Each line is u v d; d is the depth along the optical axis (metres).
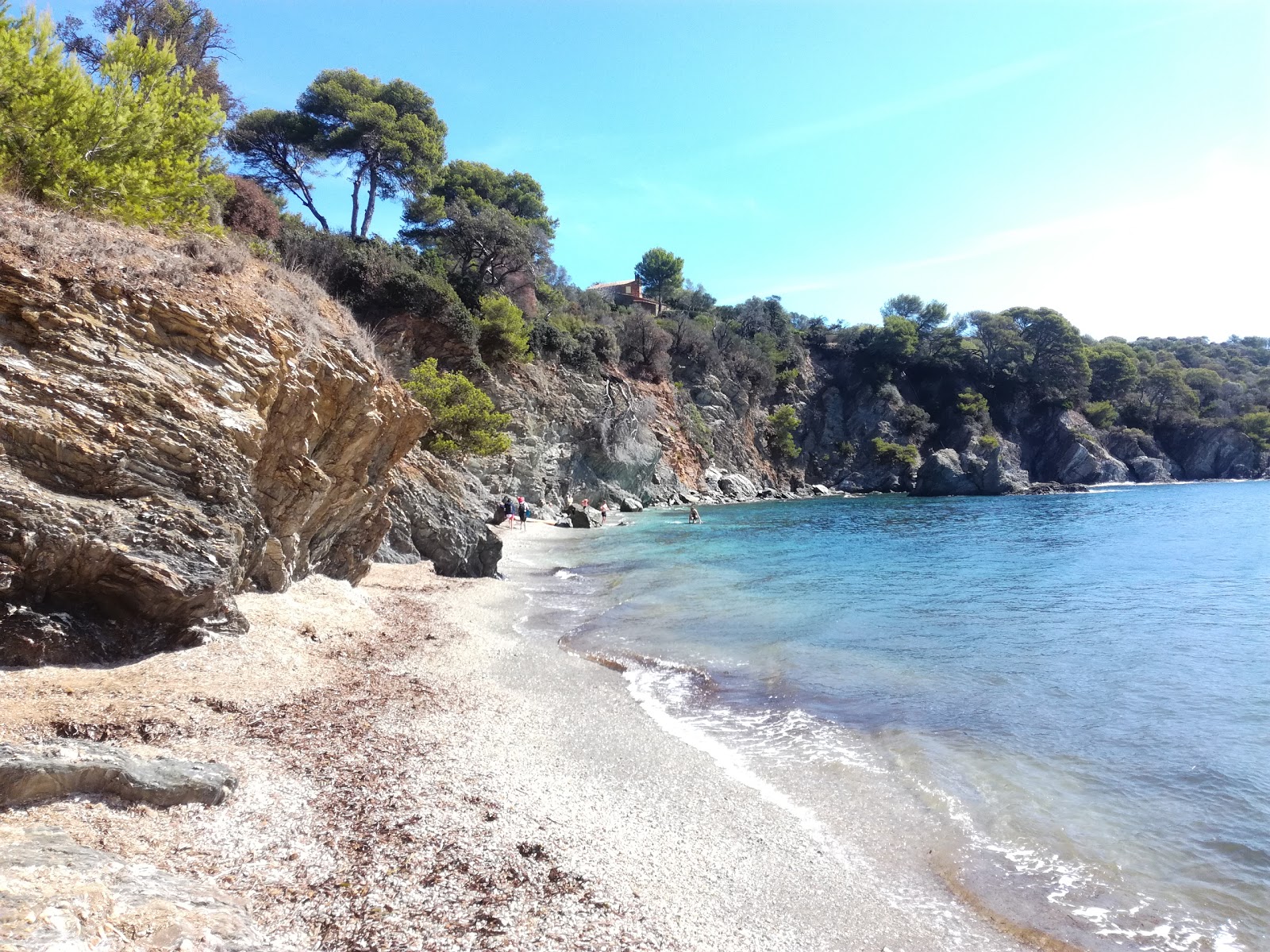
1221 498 62.81
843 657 13.22
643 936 4.97
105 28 28.17
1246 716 9.99
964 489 85.50
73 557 8.10
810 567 24.97
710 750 8.88
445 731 8.44
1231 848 6.62
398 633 12.98
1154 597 19.33
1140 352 116.19
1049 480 95.44
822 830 6.94
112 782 5.48
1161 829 6.98
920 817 7.21
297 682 9.22
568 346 60.00
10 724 6.45
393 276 45.12
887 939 5.33
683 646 13.97
